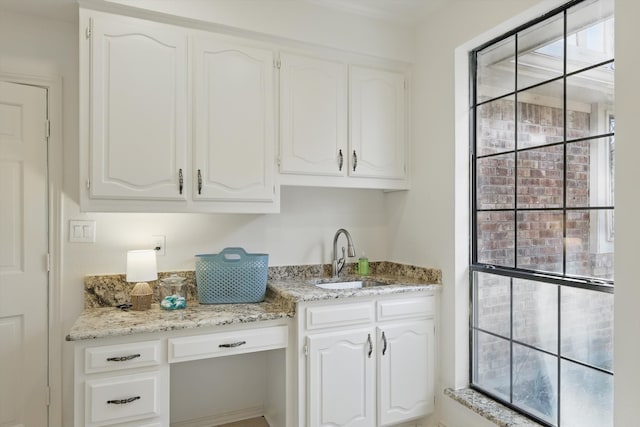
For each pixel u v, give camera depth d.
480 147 2.29
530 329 1.98
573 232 1.79
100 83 1.87
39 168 2.03
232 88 2.12
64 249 2.08
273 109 2.23
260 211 2.19
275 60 2.24
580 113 1.76
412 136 2.63
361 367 2.13
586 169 1.74
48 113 2.05
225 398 2.42
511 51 2.10
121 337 1.71
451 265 2.30
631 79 1.42
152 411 1.75
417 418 2.30
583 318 1.74
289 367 2.04
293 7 2.24
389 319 2.23
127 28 1.92
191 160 2.03
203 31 2.07
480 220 2.28
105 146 1.87
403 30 2.56
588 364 1.72
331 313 2.07
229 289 2.17
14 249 1.97
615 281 1.46
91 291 2.09
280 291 2.15
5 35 1.98
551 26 1.89
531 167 1.99
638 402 1.38
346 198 2.78
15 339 1.97
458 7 2.26
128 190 1.91
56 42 2.07
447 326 2.32
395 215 2.80
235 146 2.12
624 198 1.44
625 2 1.44
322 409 2.04
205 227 2.38
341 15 2.37
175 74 2.00
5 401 1.95
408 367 2.26
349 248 2.65
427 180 2.49
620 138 1.45
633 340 1.40
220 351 1.88
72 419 2.06
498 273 2.13
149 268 2.05
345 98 2.42
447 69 2.34
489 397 2.16
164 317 1.89
